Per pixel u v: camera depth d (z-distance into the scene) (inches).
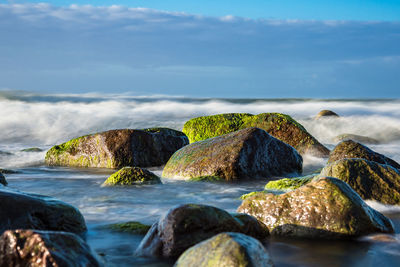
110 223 248.4
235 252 145.2
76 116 1050.1
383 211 281.0
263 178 424.8
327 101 1563.7
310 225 217.6
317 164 552.4
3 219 203.2
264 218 227.1
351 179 300.4
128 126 1050.7
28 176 445.7
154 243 187.3
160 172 486.0
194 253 153.2
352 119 1022.4
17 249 142.6
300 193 228.5
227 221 195.5
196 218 187.6
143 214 275.4
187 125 681.6
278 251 197.6
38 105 1147.9
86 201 318.0
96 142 529.7
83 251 150.6
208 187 376.2
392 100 1579.7
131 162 520.4
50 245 143.8
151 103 1386.6
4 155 600.1
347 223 215.3
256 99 1611.7
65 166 531.2
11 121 954.7
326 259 187.9
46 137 898.7
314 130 994.7
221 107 1400.1
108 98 1467.8
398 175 303.0
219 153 420.5
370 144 831.7
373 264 182.1
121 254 191.2
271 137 451.2
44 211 213.3
